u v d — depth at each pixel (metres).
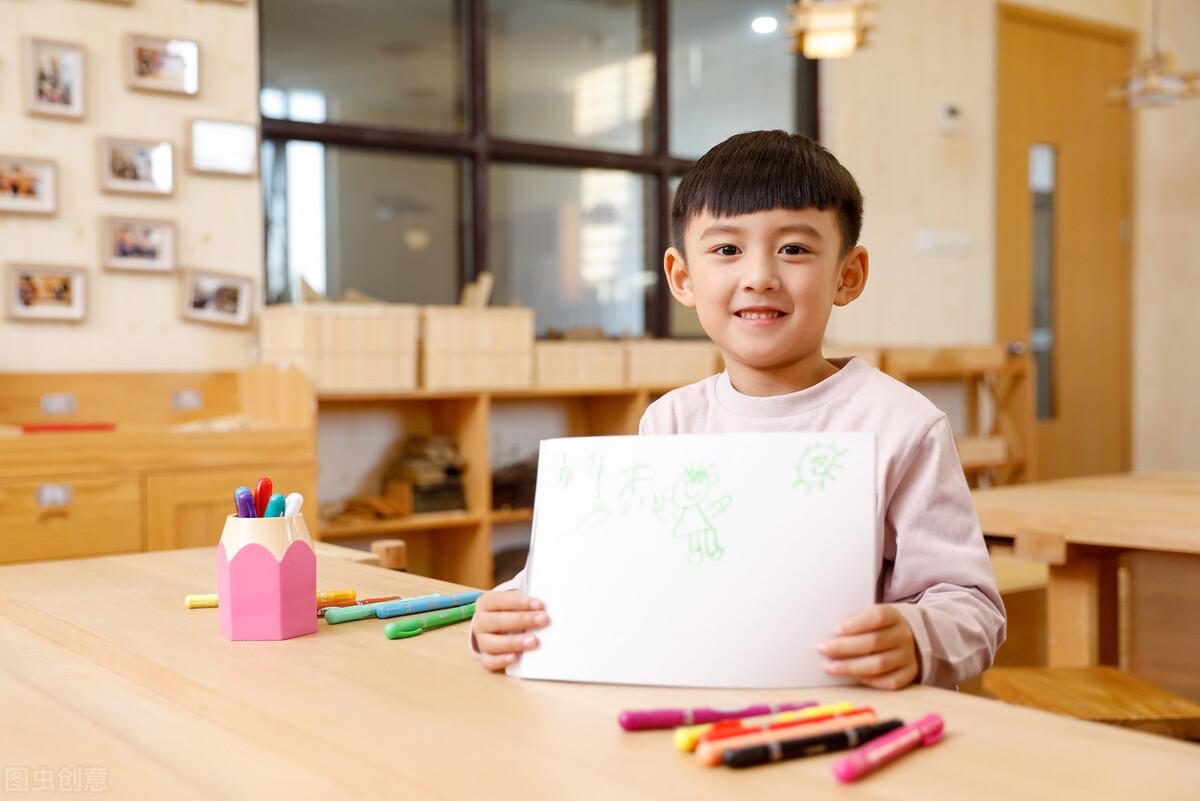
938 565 0.87
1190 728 1.56
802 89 4.50
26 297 2.86
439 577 3.55
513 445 3.76
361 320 3.05
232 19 3.17
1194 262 5.27
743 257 0.91
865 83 4.50
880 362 4.15
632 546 0.77
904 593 0.89
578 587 0.77
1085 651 1.95
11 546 2.44
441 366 3.22
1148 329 5.39
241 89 3.19
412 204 3.64
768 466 0.77
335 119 3.46
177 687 0.80
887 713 0.68
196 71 3.09
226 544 0.91
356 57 3.50
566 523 0.80
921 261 4.66
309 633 0.93
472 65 3.70
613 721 0.67
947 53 4.73
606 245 4.05
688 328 4.23
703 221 0.92
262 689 0.75
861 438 0.77
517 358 3.34
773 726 0.63
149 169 3.03
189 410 3.05
